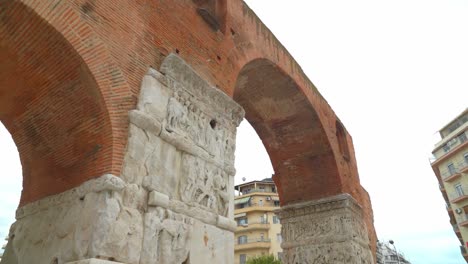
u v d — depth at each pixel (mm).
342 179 20984
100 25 8773
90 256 7047
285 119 21000
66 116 8984
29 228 9078
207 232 9820
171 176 9336
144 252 7906
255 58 15953
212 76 12453
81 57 8094
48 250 8172
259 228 58562
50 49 8219
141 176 8492
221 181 11031
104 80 8414
